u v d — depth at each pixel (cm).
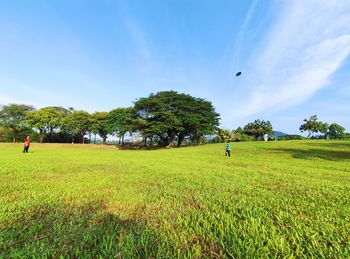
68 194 395
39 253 186
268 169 911
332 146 2339
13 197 367
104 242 204
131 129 4481
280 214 297
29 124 5653
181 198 383
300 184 546
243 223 263
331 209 326
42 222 254
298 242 220
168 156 1728
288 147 2402
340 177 700
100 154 1911
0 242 201
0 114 5725
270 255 194
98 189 445
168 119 4088
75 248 197
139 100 4500
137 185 497
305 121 5881
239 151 2219
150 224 255
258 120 6150
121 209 312
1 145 3934
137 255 189
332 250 201
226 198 388
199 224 263
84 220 262
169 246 204
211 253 195
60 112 6128
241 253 194
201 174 699
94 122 5647
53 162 1015
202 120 4450
